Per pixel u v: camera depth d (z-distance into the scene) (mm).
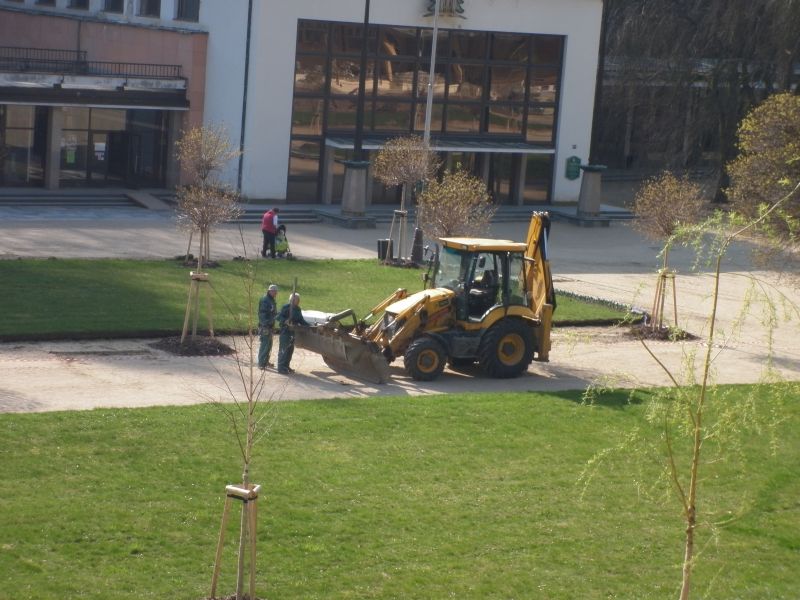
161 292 48688
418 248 61938
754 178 47875
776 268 50781
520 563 23344
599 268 66062
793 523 26844
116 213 74188
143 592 20594
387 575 22266
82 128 81000
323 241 70125
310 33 81125
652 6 95312
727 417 20109
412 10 84125
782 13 86812
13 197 74062
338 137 83625
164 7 85250
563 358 42719
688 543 18922
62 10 94938
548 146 91938
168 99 80875
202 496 25328
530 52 89562
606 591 22359
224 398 33438
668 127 95688
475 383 38281
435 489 27109
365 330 39125
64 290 47656
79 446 27797
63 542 22422
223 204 56312
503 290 39219
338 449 29375
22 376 34531
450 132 88250
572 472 29047
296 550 23078
